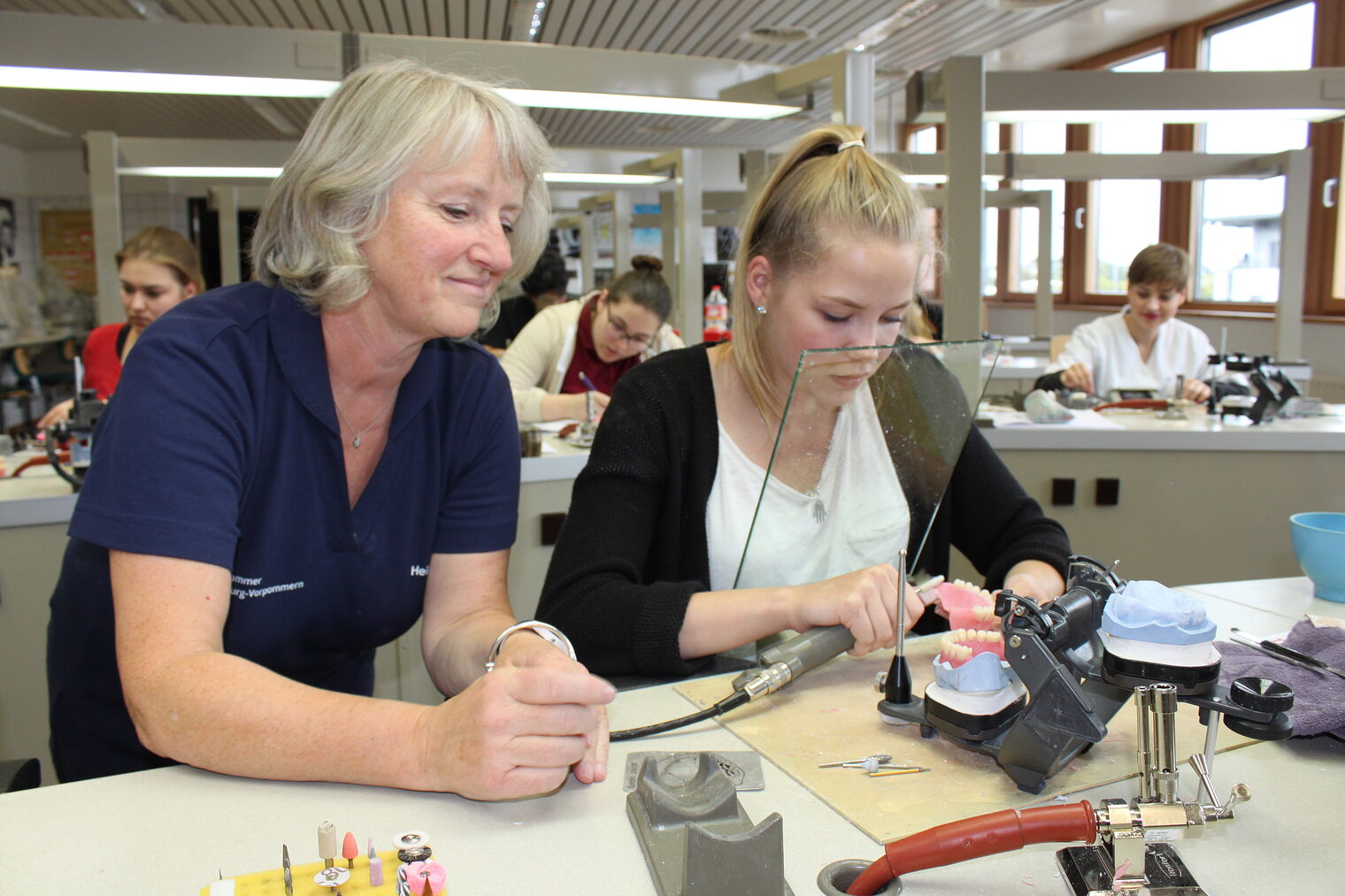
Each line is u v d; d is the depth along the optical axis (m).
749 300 1.11
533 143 0.87
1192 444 2.23
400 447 0.96
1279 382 2.57
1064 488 2.26
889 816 0.65
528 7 3.91
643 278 2.95
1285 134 5.04
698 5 3.98
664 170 3.69
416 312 0.83
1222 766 0.73
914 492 1.08
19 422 5.84
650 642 0.93
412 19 4.12
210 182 5.32
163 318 0.83
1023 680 0.67
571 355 3.10
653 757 0.68
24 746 1.86
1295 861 0.60
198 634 0.75
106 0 3.71
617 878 0.58
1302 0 4.80
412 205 0.80
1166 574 2.29
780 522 1.00
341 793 0.70
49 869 0.60
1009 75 2.23
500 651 0.87
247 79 1.79
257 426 0.86
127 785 0.71
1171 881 0.56
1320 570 1.13
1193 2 5.07
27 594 1.84
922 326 1.22
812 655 0.85
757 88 2.14
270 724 0.70
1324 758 0.75
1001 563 1.17
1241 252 5.41
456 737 0.67
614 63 2.01
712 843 0.52
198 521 0.77
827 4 3.97
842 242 0.99
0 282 5.74
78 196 7.31
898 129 7.15
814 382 0.85
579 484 1.13
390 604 1.00
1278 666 0.84
